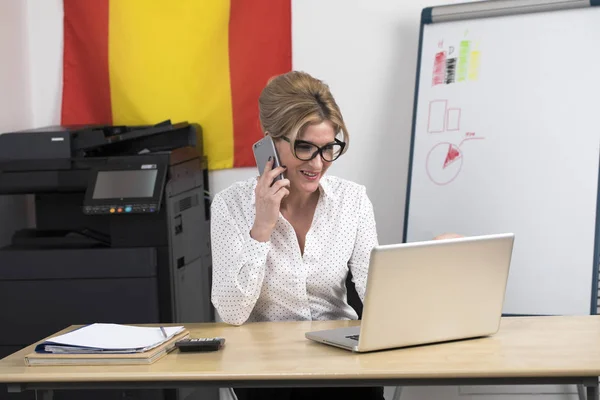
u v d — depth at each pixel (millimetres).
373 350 1761
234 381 1665
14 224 3363
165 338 1872
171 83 3416
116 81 3441
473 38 3072
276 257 2148
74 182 2828
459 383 1628
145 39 3408
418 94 3133
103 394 2709
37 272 2756
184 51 3396
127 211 2691
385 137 3371
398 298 1724
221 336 1978
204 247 3129
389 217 3396
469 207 3023
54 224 3061
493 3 3041
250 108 3408
